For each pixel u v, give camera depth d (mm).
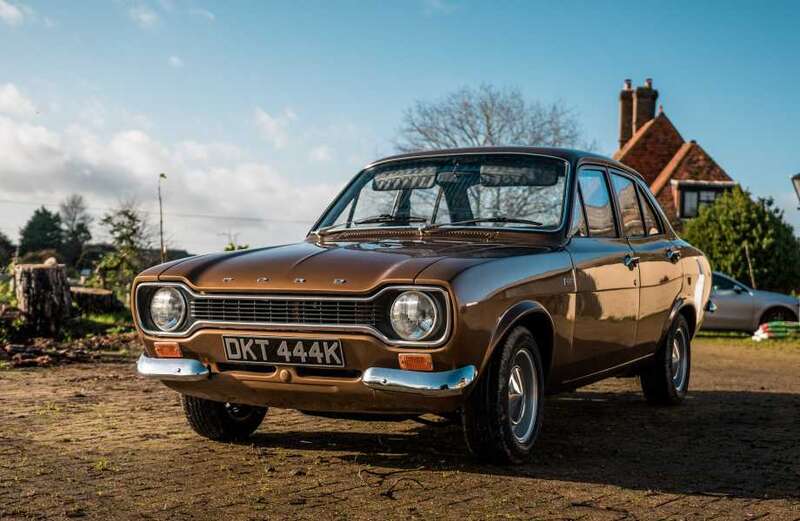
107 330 12203
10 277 14797
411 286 3826
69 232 92500
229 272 4234
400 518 3414
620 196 5844
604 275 5109
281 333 4020
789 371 10344
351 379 3963
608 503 3688
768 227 23828
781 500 3820
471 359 3908
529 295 4285
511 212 5023
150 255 33656
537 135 42969
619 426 5730
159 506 3537
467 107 42906
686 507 3658
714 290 17516
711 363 11469
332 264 4098
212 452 4629
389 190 5375
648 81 39500
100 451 4605
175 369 4309
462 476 4125
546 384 4695
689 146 36281
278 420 5688
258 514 3441
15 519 3330
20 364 8625
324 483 3967
